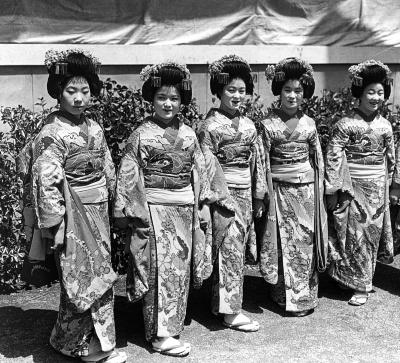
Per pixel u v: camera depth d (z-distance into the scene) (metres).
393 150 4.23
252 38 5.34
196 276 3.53
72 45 4.75
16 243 4.20
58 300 4.15
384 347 3.60
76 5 4.75
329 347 3.59
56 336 3.38
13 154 4.23
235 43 5.29
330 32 5.59
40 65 4.67
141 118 4.37
